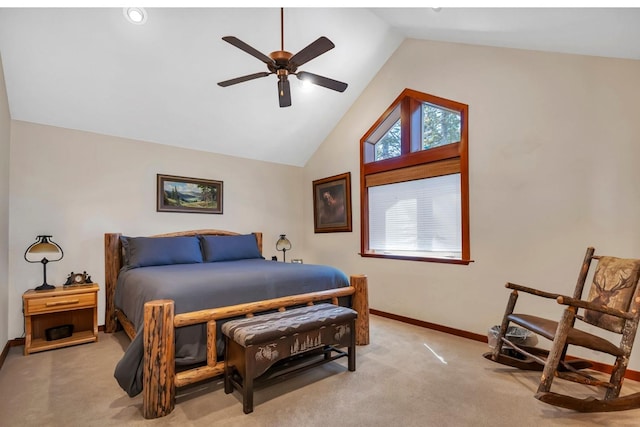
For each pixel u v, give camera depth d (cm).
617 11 179
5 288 298
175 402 208
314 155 536
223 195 471
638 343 235
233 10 300
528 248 290
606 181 248
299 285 288
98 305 362
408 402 207
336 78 414
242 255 426
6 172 303
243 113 418
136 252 350
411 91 389
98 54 299
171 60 326
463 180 335
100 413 196
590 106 256
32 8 253
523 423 184
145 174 404
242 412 197
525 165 293
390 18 343
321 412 197
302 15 325
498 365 263
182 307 221
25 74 296
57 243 344
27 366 265
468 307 331
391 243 419
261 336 201
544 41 260
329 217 503
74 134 358
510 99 304
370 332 351
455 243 354
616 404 194
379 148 448
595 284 225
